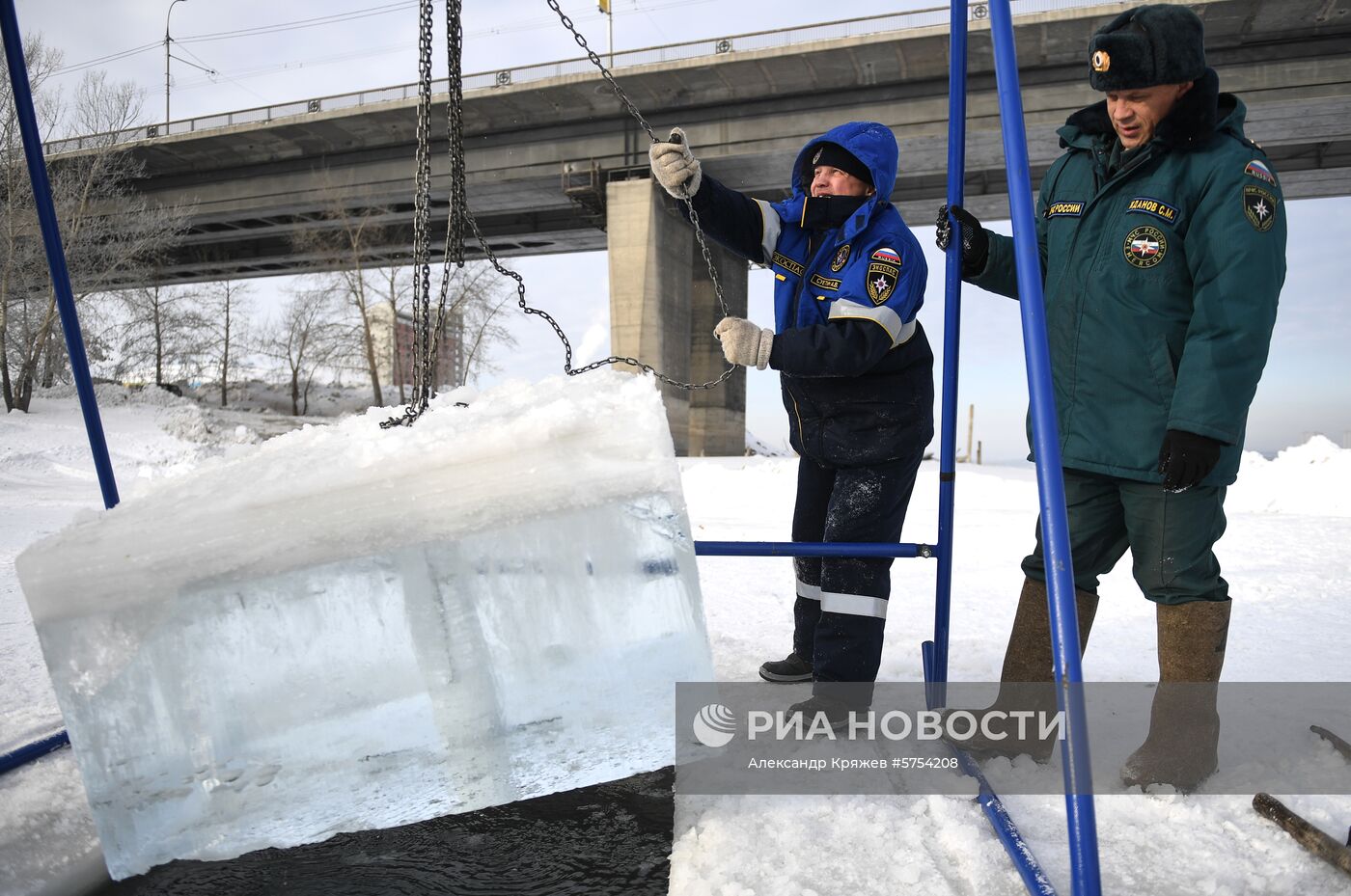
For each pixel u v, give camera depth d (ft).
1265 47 80.53
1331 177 103.65
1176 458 6.27
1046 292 7.48
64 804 6.52
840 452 8.31
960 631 12.85
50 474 61.52
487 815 6.58
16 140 80.02
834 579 8.18
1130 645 12.12
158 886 5.59
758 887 5.14
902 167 97.04
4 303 83.66
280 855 6.00
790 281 8.49
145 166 117.29
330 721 5.25
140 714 5.13
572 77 94.27
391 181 110.73
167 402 97.81
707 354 112.37
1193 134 6.72
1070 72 83.46
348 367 131.85
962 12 7.95
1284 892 5.19
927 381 8.36
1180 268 6.73
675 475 5.57
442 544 5.31
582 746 5.45
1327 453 39.09
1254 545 24.08
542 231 127.85
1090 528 7.30
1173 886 5.27
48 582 5.04
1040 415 5.05
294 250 146.10
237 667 5.19
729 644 11.64
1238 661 10.94
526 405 6.26
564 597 5.41
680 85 93.45
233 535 5.19
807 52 87.45
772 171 99.04
